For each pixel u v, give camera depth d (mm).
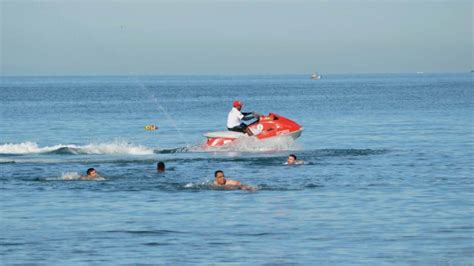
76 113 159875
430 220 40688
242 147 71312
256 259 33000
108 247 35219
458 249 34500
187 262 32562
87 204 45844
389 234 37469
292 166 62469
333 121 127812
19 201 46969
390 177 56656
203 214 42625
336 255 33625
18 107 186500
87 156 68312
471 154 72562
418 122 122000
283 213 42812
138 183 53562
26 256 33625
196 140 95438
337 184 53219
